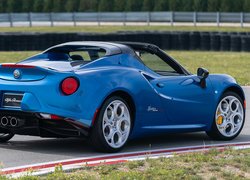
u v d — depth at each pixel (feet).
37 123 41.42
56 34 190.29
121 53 44.73
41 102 41.04
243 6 329.72
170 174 33.73
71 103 40.57
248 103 78.74
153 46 46.88
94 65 42.96
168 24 287.69
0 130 44.21
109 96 41.98
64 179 32.55
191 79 47.78
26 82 41.91
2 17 292.81
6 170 36.17
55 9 375.45
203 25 278.87
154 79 45.44
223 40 194.18
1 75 43.37
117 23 300.81
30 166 37.47
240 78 109.70
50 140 48.49
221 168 36.09
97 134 41.34
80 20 304.91
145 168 35.83
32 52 177.78
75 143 46.91
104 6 364.17
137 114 43.80
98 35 190.90
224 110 49.98
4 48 187.73
